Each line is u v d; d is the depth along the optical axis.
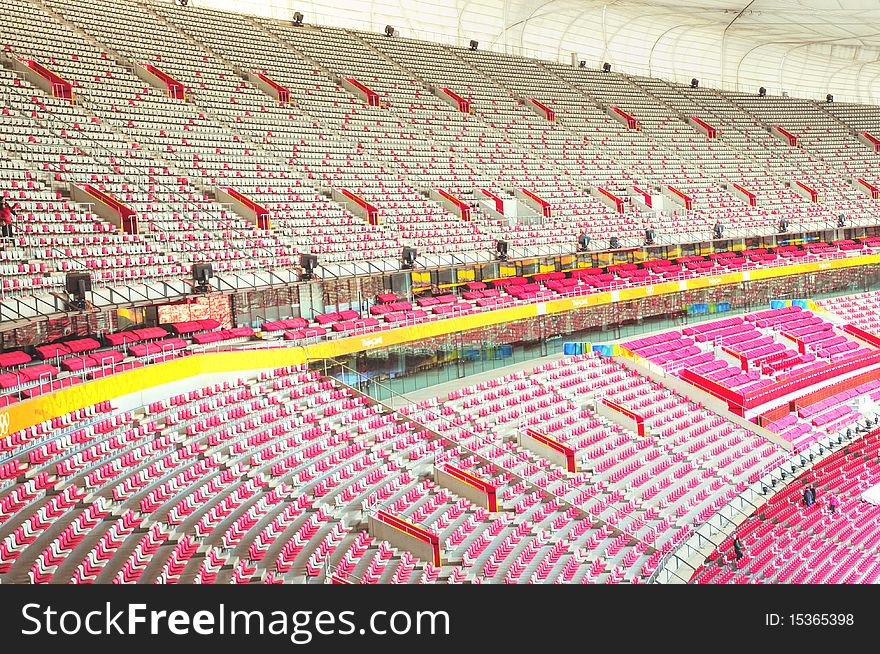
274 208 37.22
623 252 45.81
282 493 22.78
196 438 24.50
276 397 27.98
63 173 33.38
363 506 22.83
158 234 32.38
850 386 39.75
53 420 22.69
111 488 21.22
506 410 32.00
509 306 36.91
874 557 26.55
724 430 33.62
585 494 26.78
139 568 17.88
